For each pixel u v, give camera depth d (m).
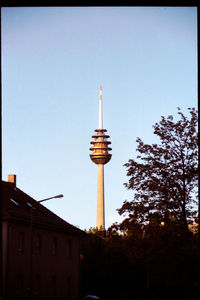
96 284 62.22
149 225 46.00
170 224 45.28
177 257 42.72
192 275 41.41
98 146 198.50
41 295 49.00
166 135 48.22
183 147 47.94
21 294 45.19
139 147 48.88
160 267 43.03
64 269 55.09
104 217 191.38
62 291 54.25
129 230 47.56
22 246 46.22
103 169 198.88
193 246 42.47
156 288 52.31
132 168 48.25
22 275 45.72
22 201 54.16
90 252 65.12
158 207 46.66
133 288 57.16
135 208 47.22
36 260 48.56
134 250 45.41
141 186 47.41
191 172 46.56
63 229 54.69
